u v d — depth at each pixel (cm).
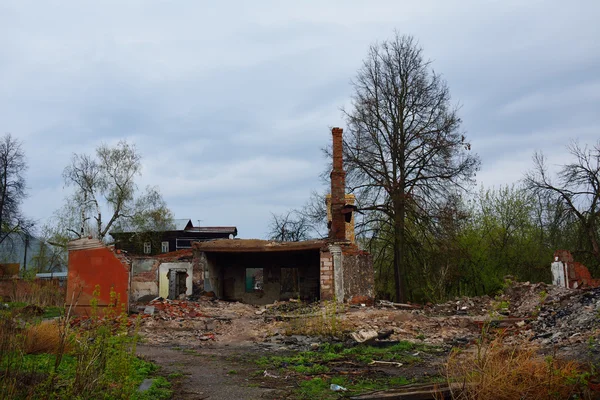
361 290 2308
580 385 709
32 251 4759
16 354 757
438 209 2795
